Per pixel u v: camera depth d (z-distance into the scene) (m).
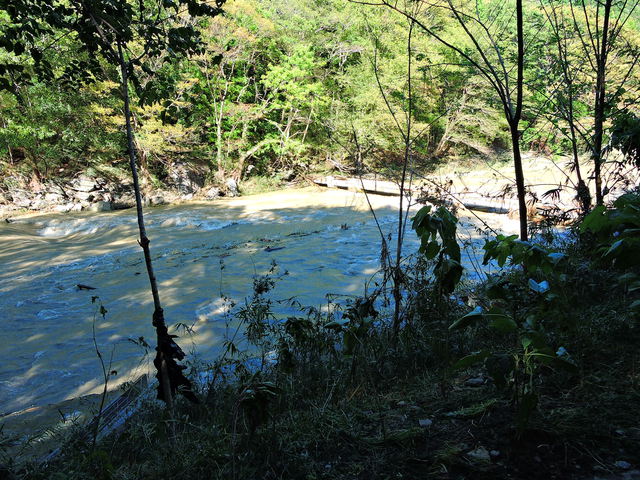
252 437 2.30
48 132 21.75
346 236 14.49
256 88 28.11
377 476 2.01
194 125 25.64
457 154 27.83
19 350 7.41
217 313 8.18
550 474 1.89
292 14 28.34
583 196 5.70
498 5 6.89
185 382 3.11
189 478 2.23
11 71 3.44
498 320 2.06
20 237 17.05
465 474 1.95
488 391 2.62
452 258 3.15
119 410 3.88
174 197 24.47
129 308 9.05
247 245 14.14
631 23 8.34
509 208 14.58
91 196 23.22
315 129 29.12
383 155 23.59
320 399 2.98
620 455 1.94
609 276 3.76
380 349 3.52
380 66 24.66
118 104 21.75
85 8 3.07
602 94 5.65
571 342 2.82
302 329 3.16
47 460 2.83
